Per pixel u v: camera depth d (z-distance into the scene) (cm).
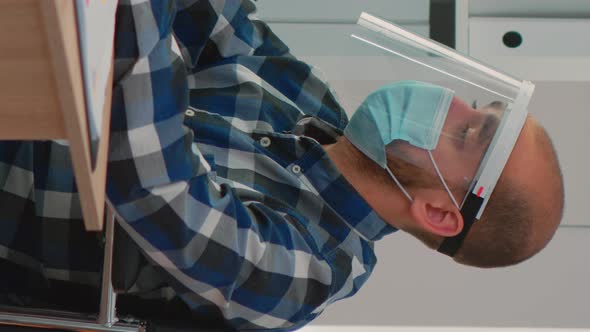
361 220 292
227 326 267
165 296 274
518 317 496
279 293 262
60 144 266
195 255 236
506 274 492
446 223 293
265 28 337
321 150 289
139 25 197
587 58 493
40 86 121
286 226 267
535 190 289
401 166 289
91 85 131
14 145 267
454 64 293
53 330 239
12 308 238
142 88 203
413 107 287
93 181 132
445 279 491
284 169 285
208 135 284
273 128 310
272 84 322
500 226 292
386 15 509
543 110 485
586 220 492
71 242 268
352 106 316
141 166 209
